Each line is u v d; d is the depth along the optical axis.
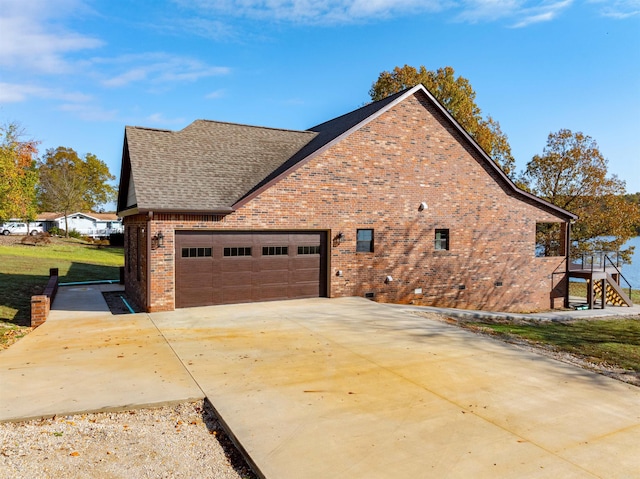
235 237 14.23
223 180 15.13
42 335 10.34
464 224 18.06
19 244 36.56
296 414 6.15
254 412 6.18
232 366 8.14
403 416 6.15
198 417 6.21
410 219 16.92
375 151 16.16
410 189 16.89
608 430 5.87
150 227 12.88
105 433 5.61
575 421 6.13
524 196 19.34
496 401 6.77
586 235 32.09
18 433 5.48
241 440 5.38
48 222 64.56
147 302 12.99
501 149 36.78
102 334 10.46
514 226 19.22
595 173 31.17
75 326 11.28
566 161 31.98
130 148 15.05
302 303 14.61
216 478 4.71
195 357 8.68
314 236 15.52
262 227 14.29
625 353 11.09
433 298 17.45
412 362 8.58
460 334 11.03
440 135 17.47
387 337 10.45
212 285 13.96
